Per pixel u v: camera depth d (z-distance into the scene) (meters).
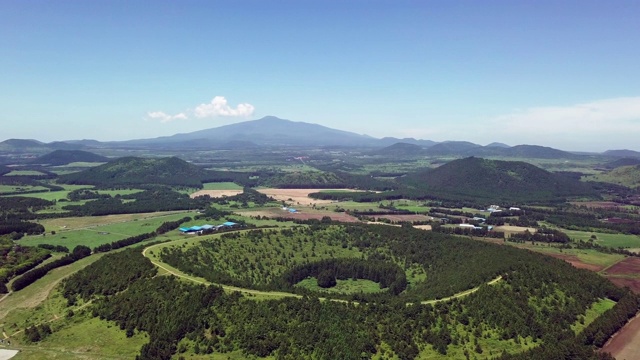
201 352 180.00
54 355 185.12
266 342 179.50
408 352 172.88
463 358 172.12
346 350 172.25
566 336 187.50
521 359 166.38
